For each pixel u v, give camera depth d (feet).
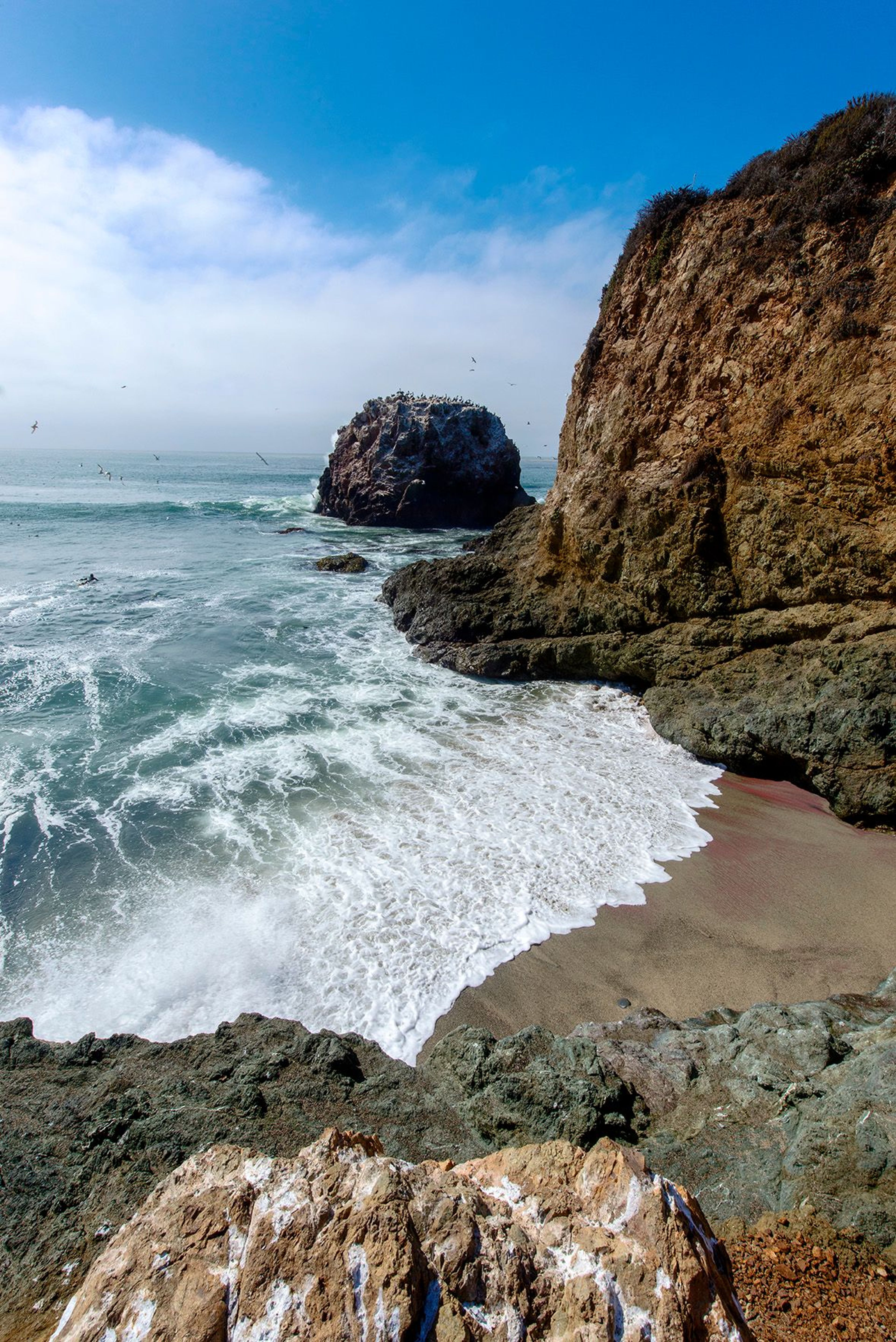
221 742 45.98
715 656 49.37
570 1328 7.90
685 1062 20.39
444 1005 24.79
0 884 31.40
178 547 123.24
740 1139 16.71
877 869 32.78
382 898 30.50
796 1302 11.91
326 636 71.15
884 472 39.81
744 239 49.55
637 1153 10.23
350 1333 7.48
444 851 34.04
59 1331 7.80
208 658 62.95
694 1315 8.09
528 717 52.08
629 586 56.24
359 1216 8.43
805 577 44.42
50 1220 14.20
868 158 43.19
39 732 47.01
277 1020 23.20
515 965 26.78
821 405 43.11
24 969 26.45
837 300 43.04
